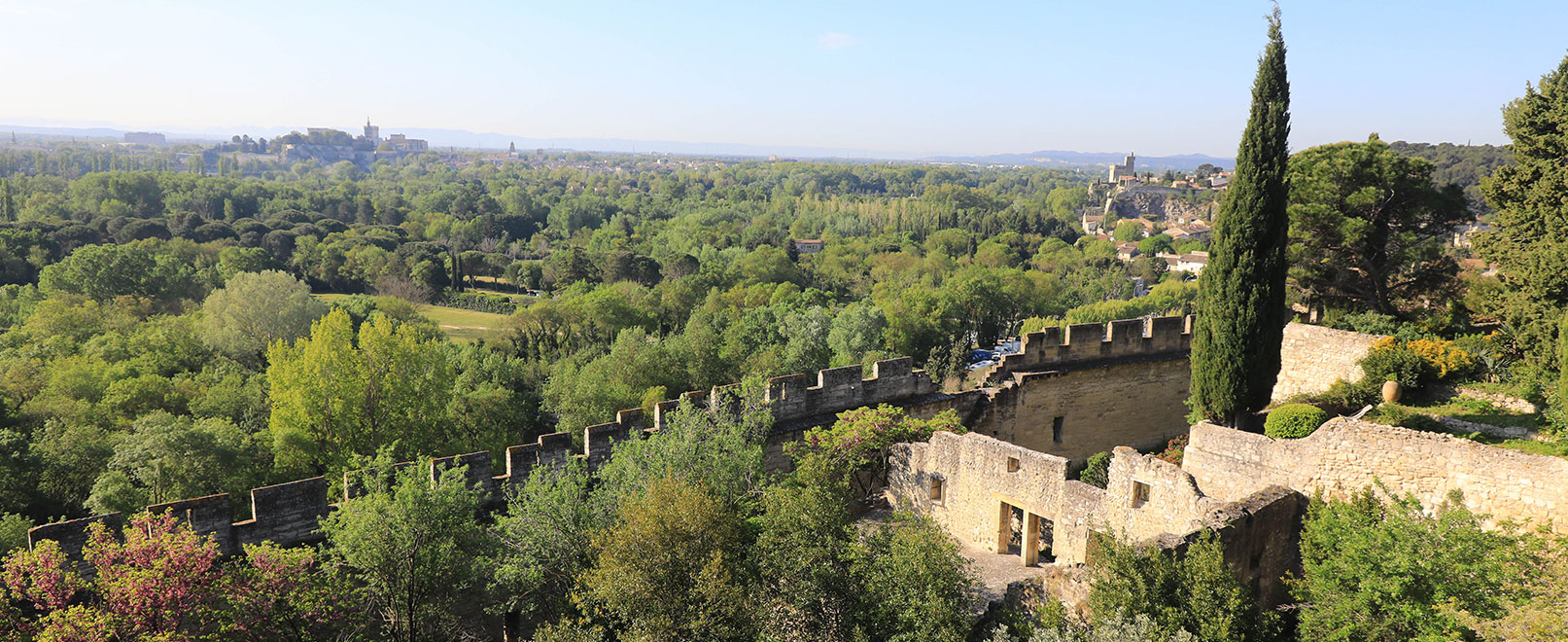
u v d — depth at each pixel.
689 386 71.38
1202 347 29.31
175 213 149.62
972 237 190.75
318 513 23.97
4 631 17.94
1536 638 15.56
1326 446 23.41
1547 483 20.02
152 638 17.16
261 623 19.73
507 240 197.50
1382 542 18.66
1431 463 21.81
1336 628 18.70
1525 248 31.17
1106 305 117.38
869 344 83.25
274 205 196.25
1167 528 23.67
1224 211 28.42
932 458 29.56
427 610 21.67
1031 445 38.00
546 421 63.22
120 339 71.69
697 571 19.55
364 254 133.50
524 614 24.30
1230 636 16.89
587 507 23.42
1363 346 31.55
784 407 32.50
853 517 29.38
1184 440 34.62
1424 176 37.03
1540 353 27.28
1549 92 31.28
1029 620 19.88
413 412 46.53
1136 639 16.09
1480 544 17.97
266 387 62.06
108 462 40.03
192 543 18.86
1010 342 103.25
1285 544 23.58
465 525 21.94
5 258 103.69
